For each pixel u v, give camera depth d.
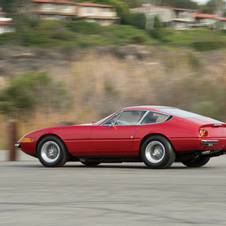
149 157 25.38
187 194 16.47
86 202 15.11
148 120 25.84
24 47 159.00
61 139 27.88
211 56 90.06
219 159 34.12
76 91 62.59
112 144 26.30
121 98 59.47
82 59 76.56
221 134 25.30
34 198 16.08
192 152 24.91
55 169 26.64
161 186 18.55
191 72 63.47
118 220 12.28
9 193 17.31
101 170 25.59
